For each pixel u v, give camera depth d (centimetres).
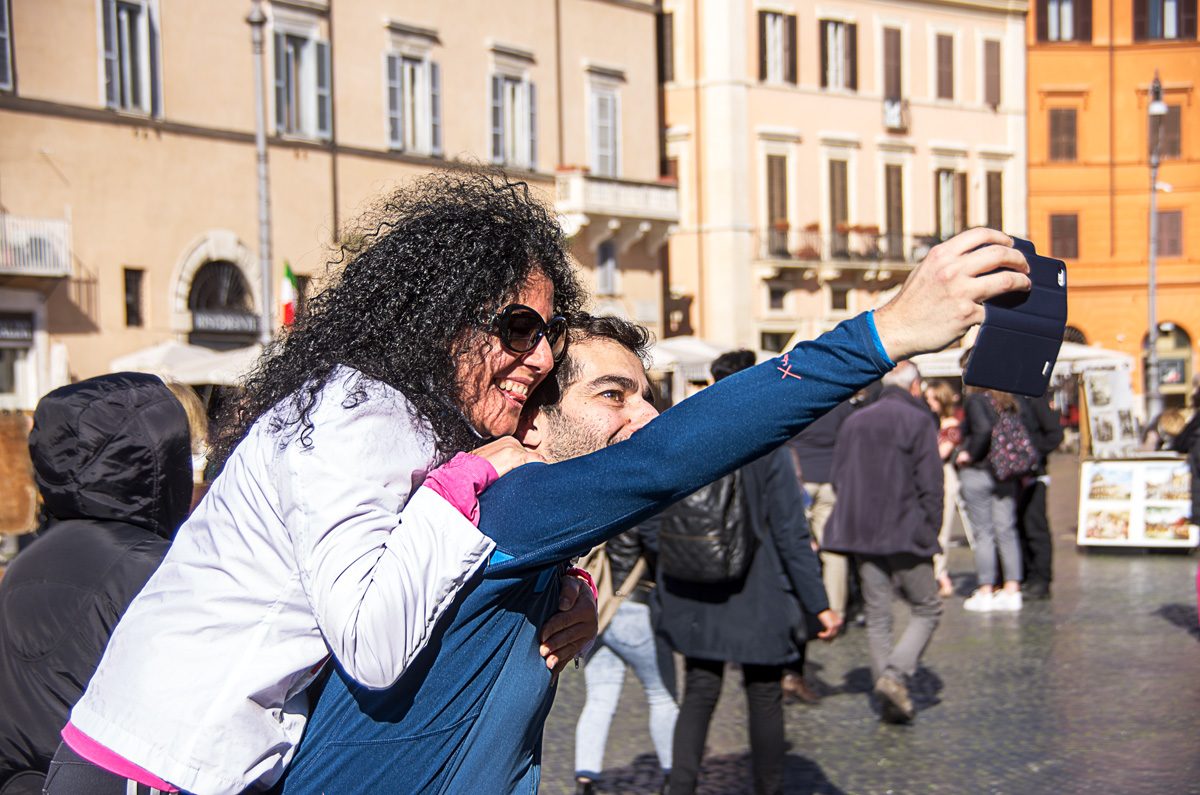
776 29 3934
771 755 540
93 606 260
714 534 522
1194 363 4988
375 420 193
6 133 2328
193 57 2589
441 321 203
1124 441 2458
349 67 2830
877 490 742
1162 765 639
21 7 2345
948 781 628
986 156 4472
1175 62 4962
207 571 198
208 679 192
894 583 768
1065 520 1903
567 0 3275
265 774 195
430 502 186
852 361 171
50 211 2388
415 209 214
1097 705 765
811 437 1043
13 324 2352
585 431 252
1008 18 4509
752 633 530
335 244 233
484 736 199
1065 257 4975
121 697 196
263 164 2486
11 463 1180
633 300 3381
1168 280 4978
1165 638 963
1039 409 1162
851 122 4112
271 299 2583
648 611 594
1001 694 802
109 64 2461
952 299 168
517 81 3159
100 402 277
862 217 4138
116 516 276
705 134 3853
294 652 193
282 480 191
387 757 193
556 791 633
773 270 3875
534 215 220
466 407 208
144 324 2523
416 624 182
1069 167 4956
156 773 191
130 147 2494
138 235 2508
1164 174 4975
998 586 1219
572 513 183
